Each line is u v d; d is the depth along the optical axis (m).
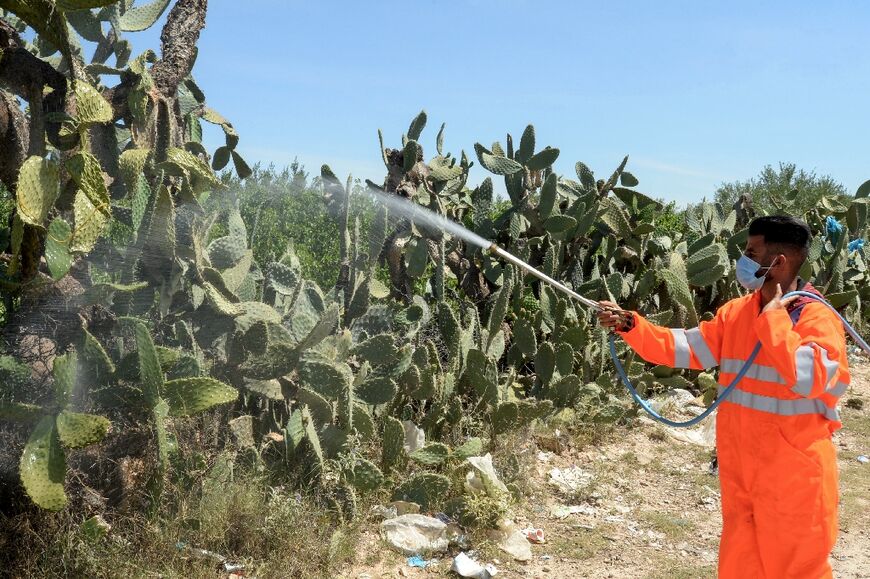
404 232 6.03
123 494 3.89
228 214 4.99
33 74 3.59
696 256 7.92
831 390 2.97
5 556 3.52
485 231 7.10
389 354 4.91
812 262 9.60
